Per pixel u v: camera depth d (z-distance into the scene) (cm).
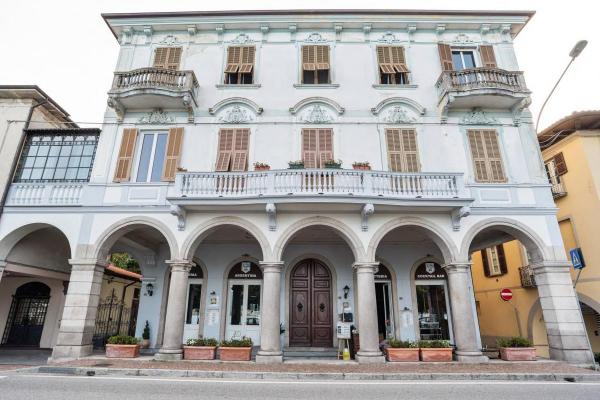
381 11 1554
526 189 1336
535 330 1655
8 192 1341
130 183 1334
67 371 973
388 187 1223
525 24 1586
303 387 806
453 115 1447
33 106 1515
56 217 1300
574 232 1583
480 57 1540
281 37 1583
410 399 705
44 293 1762
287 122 1433
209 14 1562
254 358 1209
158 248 1530
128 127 1430
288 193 1170
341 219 1245
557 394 756
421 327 1433
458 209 1224
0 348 1648
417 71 1527
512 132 1423
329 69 1521
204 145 1408
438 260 1490
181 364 1057
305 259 1496
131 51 1558
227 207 1223
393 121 1438
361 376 923
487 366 1063
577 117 1535
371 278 1188
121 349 1179
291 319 1427
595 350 1605
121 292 2180
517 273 1778
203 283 1470
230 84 1491
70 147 1423
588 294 1491
